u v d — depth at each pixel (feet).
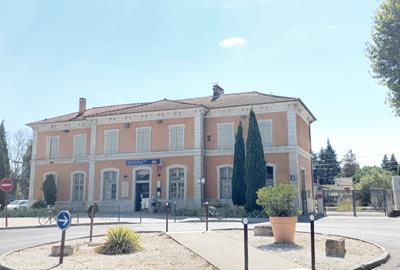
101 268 28.50
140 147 109.50
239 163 94.89
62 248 30.78
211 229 54.95
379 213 102.47
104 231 57.72
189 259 31.63
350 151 311.47
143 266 29.17
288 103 97.60
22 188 196.13
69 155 120.16
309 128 119.03
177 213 94.07
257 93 110.93
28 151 196.85
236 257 31.86
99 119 115.34
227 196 100.37
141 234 49.14
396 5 40.98
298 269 27.37
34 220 83.71
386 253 34.42
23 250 37.96
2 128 131.75
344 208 120.88
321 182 280.51
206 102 111.75
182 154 104.37
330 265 28.99
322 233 49.75
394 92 42.75
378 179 165.27
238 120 102.32
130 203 107.76
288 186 41.75
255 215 85.61
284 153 96.58
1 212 101.19
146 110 109.19
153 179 106.11
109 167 112.16
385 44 41.34
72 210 111.86
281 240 40.11
